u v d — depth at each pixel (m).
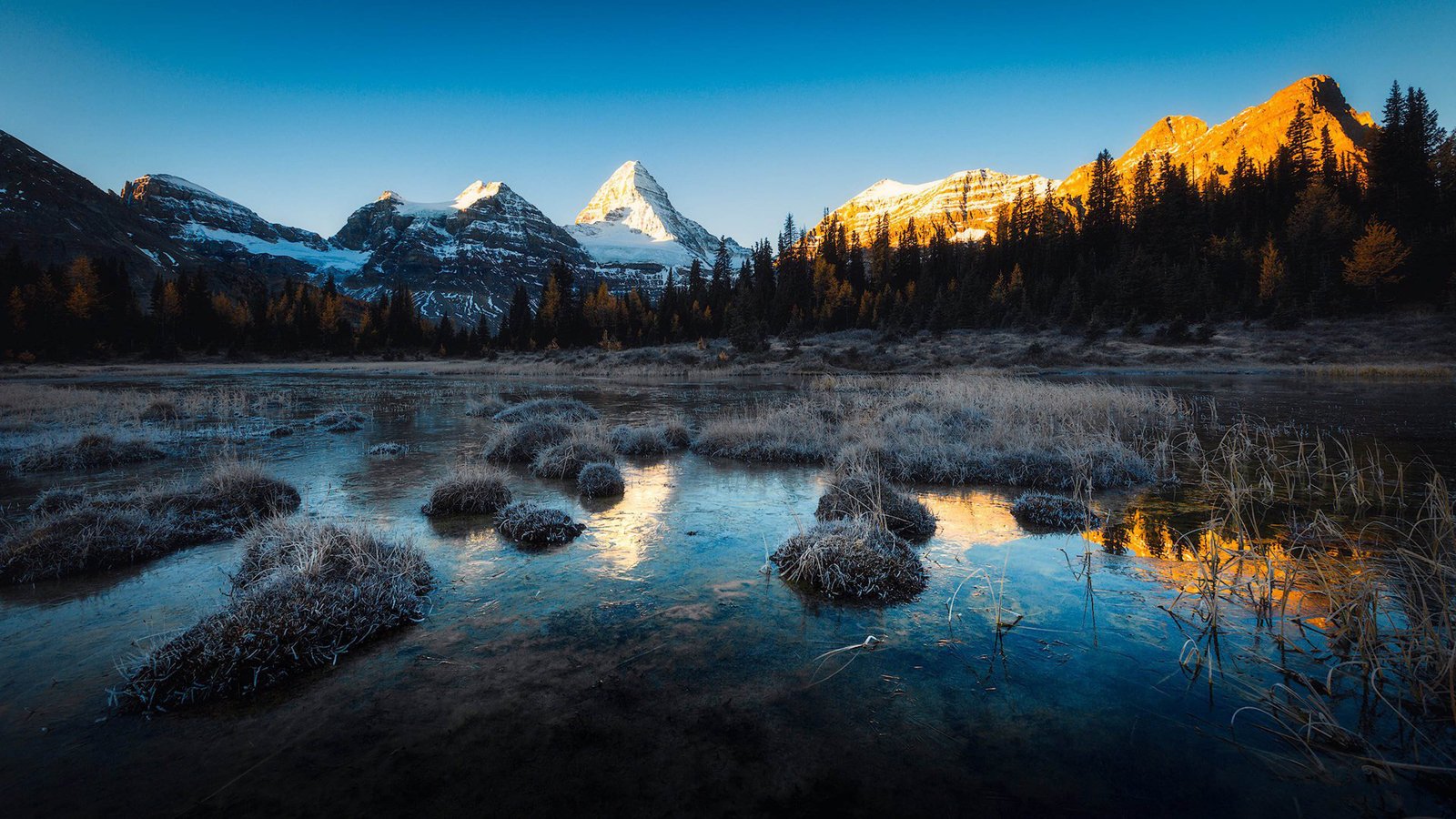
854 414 16.08
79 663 4.14
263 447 13.83
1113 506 8.15
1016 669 3.98
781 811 2.71
